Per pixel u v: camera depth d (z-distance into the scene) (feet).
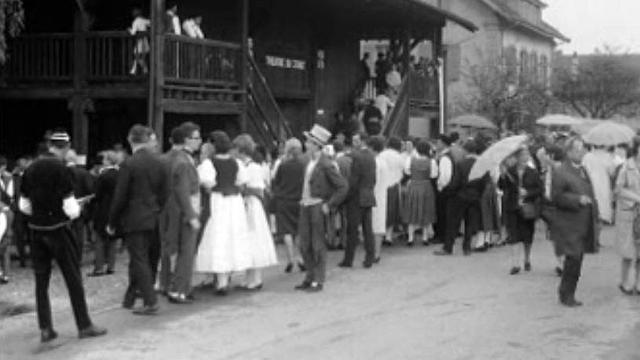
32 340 31.99
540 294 41.22
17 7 53.52
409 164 58.29
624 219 41.34
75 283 31.53
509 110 111.55
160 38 57.16
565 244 38.32
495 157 47.09
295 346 30.86
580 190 38.09
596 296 41.01
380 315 36.06
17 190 48.70
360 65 96.32
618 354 30.60
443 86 100.53
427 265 49.49
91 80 60.64
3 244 44.50
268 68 78.84
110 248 46.21
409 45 89.56
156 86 57.16
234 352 29.99
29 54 62.28
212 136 39.70
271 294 40.22
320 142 41.01
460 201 53.42
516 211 46.83
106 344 30.99
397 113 84.84
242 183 39.70
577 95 151.94
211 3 71.67
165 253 37.83
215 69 62.85
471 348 30.96
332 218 55.31
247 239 39.78
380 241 50.60
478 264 50.14
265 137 68.08
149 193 34.88
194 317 35.24
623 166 41.63
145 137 34.58
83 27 60.90
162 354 29.68
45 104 71.77
